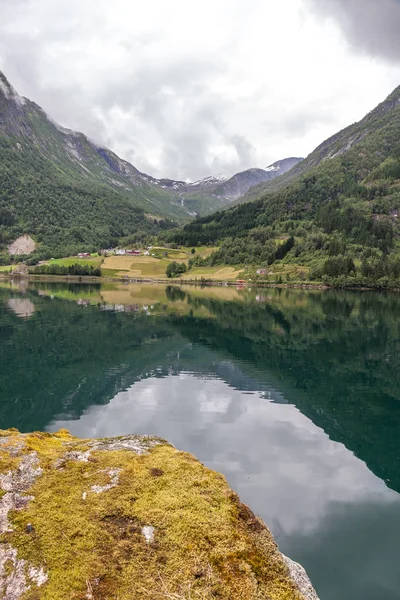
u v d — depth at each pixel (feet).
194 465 24.41
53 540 16.65
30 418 62.44
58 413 64.85
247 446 51.21
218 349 119.44
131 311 213.66
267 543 18.42
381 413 66.59
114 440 29.35
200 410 66.13
